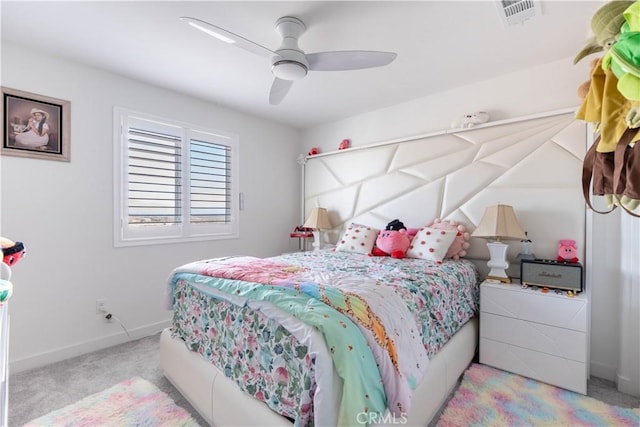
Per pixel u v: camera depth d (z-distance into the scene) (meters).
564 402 1.71
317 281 1.51
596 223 2.07
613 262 2.01
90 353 2.39
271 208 3.85
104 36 2.02
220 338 1.54
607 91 0.80
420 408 1.36
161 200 2.88
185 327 1.84
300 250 4.11
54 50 2.19
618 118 0.78
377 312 1.26
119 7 1.72
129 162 2.66
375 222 3.27
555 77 2.30
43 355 2.20
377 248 2.82
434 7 1.71
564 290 1.95
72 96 2.35
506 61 2.32
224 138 3.36
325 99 3.10
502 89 2.54
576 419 1.57
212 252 3.26
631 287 1.85
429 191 2.88
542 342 1.92
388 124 3.29
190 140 3.07
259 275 1.57
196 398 1.59
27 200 2.16
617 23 0.74
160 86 2.81
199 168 3.15
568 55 2.22
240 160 3.51
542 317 1.92
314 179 3.98
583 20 1.82
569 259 2.07
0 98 2.05
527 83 2.42
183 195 3.01
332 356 1.03
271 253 3.85
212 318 1.61
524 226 2.34
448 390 1.70
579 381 1.80
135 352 2.41
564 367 1.84
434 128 2.94
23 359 2.12
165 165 2.90
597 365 2.05
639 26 0.64
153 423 1.57
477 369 2.08
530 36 1.99
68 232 2.34
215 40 2.06
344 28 1.91
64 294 2.31
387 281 1.68
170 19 1.83
